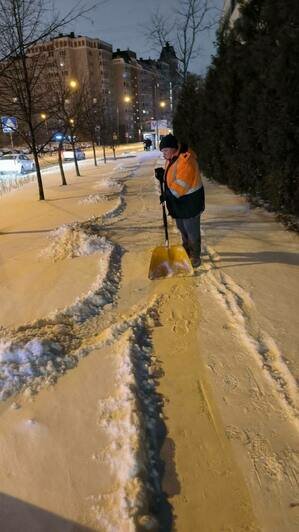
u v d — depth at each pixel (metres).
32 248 6.53
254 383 3.00
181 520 2.11
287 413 2.70
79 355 3.43
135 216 8.27
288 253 5.44
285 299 4.13
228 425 2.65
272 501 2.15
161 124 50.94
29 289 4.86
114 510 2.11
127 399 2.83
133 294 4.57
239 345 3.46
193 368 3.21
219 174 12.33
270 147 7.32
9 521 2.11
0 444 2.58
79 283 4.89
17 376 3.16
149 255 5.82
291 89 6.43
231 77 10.39
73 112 18.05
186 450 2.49
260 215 7.61
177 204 4.90
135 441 2.47
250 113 8.73
